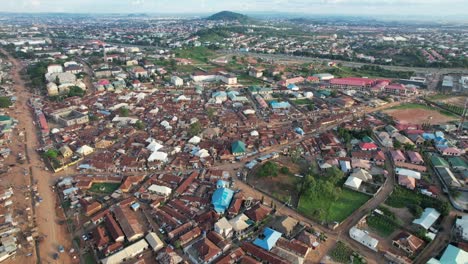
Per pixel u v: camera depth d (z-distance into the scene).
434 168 153.88
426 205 123.19
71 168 156.12
